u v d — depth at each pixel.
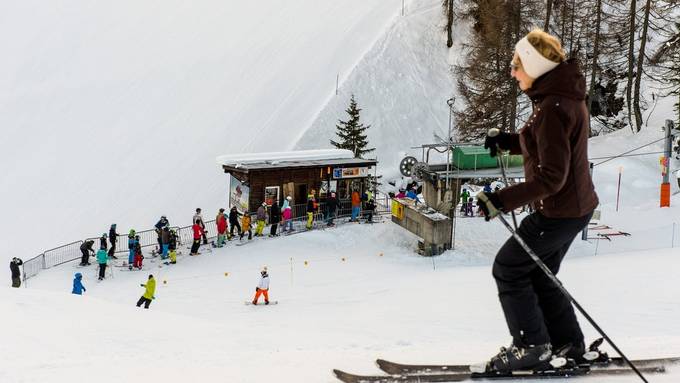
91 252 33.84
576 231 3.76
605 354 4.17
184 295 23.81
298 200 33.56
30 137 49.69
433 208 29.78
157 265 28.80
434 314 16.36
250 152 48.69
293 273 26.20
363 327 15.06
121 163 46.88
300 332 11.26
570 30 46.34
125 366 5.38
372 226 32.44
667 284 16.59
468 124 43.78
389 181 49.59
